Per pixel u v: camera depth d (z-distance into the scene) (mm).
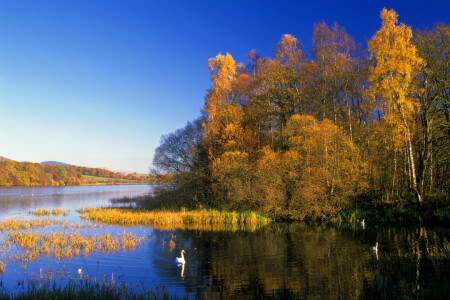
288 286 12555
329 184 31641
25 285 12594
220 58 39938
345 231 24484
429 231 22828
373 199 32812
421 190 29641
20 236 21438
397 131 27375
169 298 11203
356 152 31641
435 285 11812
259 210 32594
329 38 35781
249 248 19359
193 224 29344
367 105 35656
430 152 29828
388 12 27188
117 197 69312
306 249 18766
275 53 39438
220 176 35062
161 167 45969
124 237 21812
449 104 29250
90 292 11102
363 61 37750
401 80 26703
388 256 16359
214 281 13289
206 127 41062
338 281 12938
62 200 60562
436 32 30562
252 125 41844
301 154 33000
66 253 17266
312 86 37031
